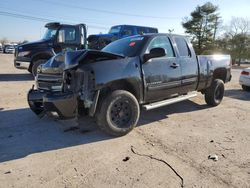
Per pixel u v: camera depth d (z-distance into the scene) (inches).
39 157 140.2
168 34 211.0
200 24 1752.0
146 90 183.9
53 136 171.3
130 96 170.7
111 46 211.8
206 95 260.2
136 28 556.1
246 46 1948.8
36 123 196.9
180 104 271.1
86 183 114.9
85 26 444.8
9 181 115.6
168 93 204.8
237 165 133.9
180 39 220.2
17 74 482.6
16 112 225.3
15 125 192.1
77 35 437.4
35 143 159.3
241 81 387.9
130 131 177.3
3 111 227.8
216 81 257.3
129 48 191.3
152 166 131.4
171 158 140.8
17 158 138.6
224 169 129.3
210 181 118.0
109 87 170.6
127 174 123.2
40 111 195.2
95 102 157.2
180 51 215.6
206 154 146.6
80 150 149.9
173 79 203.2
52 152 146.7
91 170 126.7
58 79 176.6
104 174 123.0
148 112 236.4
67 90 161.0
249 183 116.8
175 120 213.8
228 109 258.5
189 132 184.2
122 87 177.3
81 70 157.4
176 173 124.6
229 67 274.4
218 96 265.6
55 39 418.9
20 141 162.2
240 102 299.3
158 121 209.6
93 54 162.1
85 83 156.4
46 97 157.2
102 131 177.0
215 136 176.9
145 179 118.8
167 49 204.5
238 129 193.8
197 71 228.5
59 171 125.3
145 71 181.3
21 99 272.2
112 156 142.5
